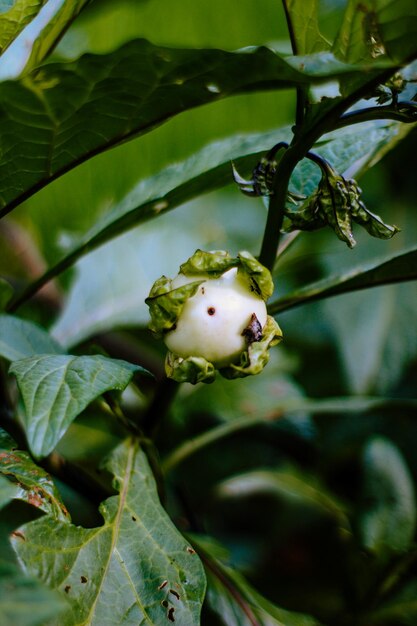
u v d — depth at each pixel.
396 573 0.67
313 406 0.70
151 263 0.75
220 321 0.50
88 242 0.59
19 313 0.70
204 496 0.75
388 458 0.70
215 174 0.58
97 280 0.73
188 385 0.73
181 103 0.50
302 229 0.52
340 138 0.60
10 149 0.51
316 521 0.74
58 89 0.48
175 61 0.47
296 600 0.69
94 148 0.52
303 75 0.46
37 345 0.57
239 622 0.56
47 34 0.55
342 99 0.49
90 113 0.50
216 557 0.61
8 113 0.49
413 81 0.50
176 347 0.51
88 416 0.66
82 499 0.68
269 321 0.51
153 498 0.54
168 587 0.50
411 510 0.69
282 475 0.73
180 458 0.65
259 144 0.60
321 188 0.51
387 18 0.47
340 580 0.70
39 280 0.61
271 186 0.52
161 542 0.52
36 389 0.46
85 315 0.71
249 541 0.75
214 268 0.51
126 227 0.59
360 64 0.46
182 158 0.75
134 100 0.49
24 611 0.38
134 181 0.74
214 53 0.47
